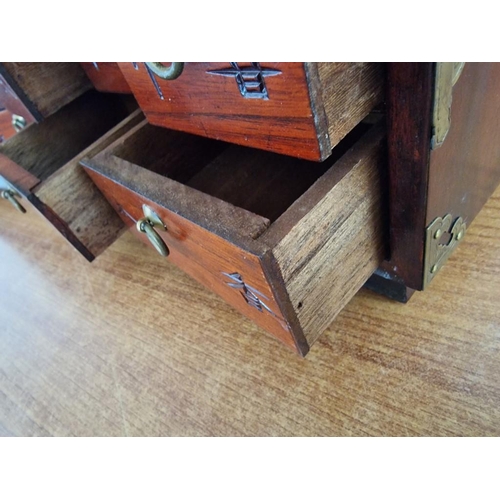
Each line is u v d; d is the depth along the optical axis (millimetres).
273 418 557
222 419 581
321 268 430
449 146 397
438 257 514
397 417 508
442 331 555
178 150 680
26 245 1070
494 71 398
